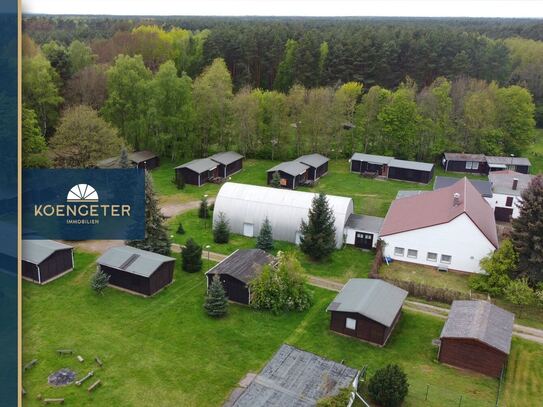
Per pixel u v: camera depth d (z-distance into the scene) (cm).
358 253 5009
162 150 7700
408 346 3478
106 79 7962
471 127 8294
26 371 3006
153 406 2795
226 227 5112
